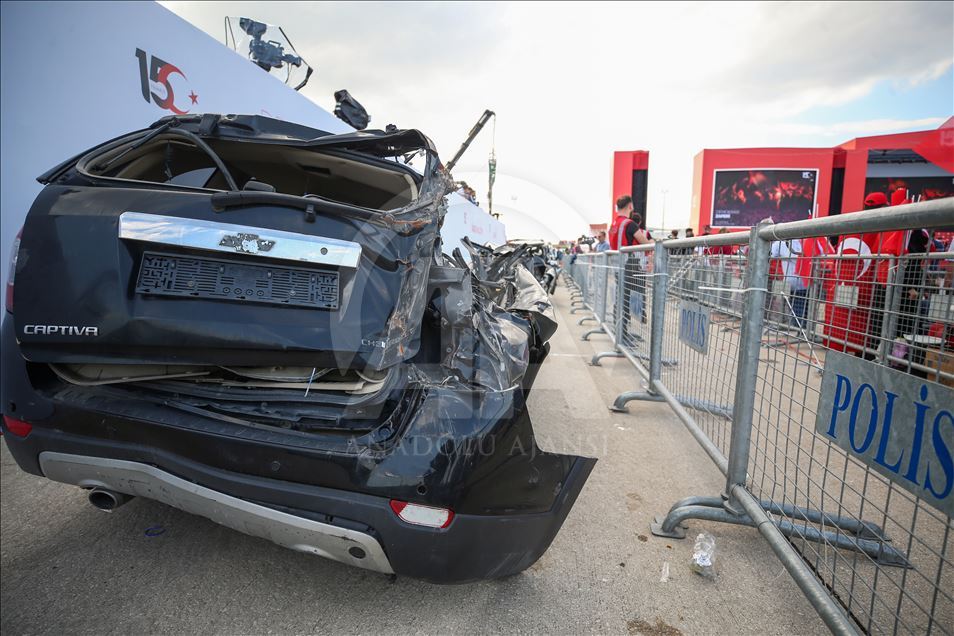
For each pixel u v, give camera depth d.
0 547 1.83
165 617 1.55
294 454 1.32
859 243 1.86
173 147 2.00
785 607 1.71
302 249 1.41
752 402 2.02
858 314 1.43
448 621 1.59
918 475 1.19
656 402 3.87
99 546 1.86
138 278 1.36
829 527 2.02
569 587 1.78
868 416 1.37
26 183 2.95
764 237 1.88
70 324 1.35
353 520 1.30
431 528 1.30
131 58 3.61
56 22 3.09
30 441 1.51
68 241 1.38
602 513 2.29
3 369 1.52
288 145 1.91
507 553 1.41
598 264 7.31
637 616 1.65
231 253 1.38
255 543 1.92
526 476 1.44
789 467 2.76
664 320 3.62
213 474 1.36
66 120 3.17
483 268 3.57
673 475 2.68
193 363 1.37
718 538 2.11
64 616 1.53
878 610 1.68
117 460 1.44
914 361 1.23
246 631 1.51
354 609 1.62
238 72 4.79
